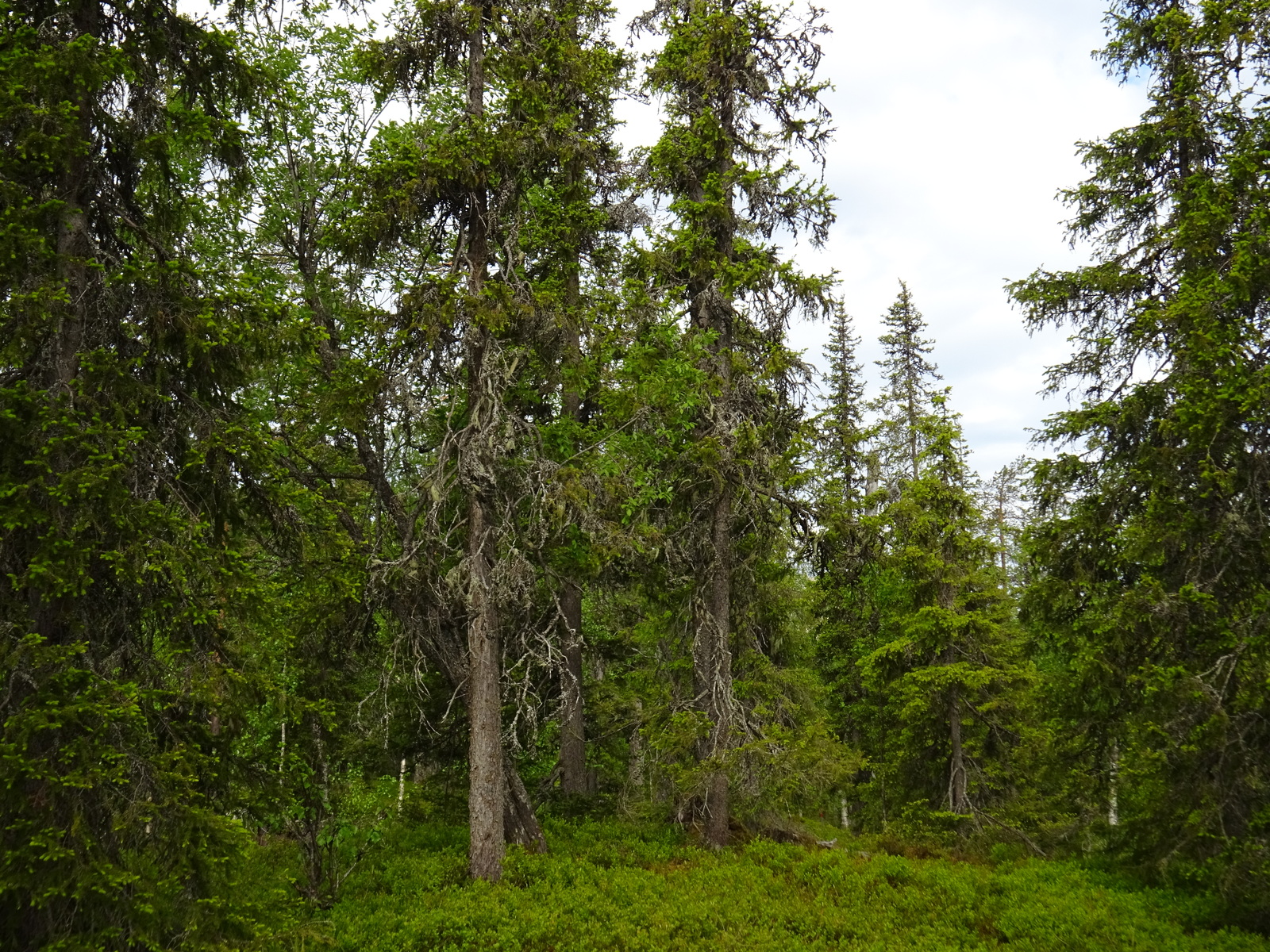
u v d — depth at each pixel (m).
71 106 7.24
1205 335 11.34
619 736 18.72
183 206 9.28
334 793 11.80
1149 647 12.66
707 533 15.66
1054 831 16.23
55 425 7.17
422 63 13.36
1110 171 14.56
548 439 15.16
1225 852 10.96
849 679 24.62
